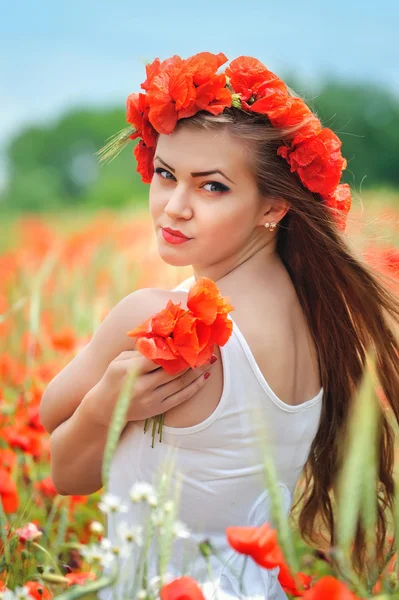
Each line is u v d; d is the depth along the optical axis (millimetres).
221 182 1884
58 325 5266
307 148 1911
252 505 1920
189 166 1877
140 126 2041
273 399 1877
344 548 1233
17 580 2121
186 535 1576
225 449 1862
